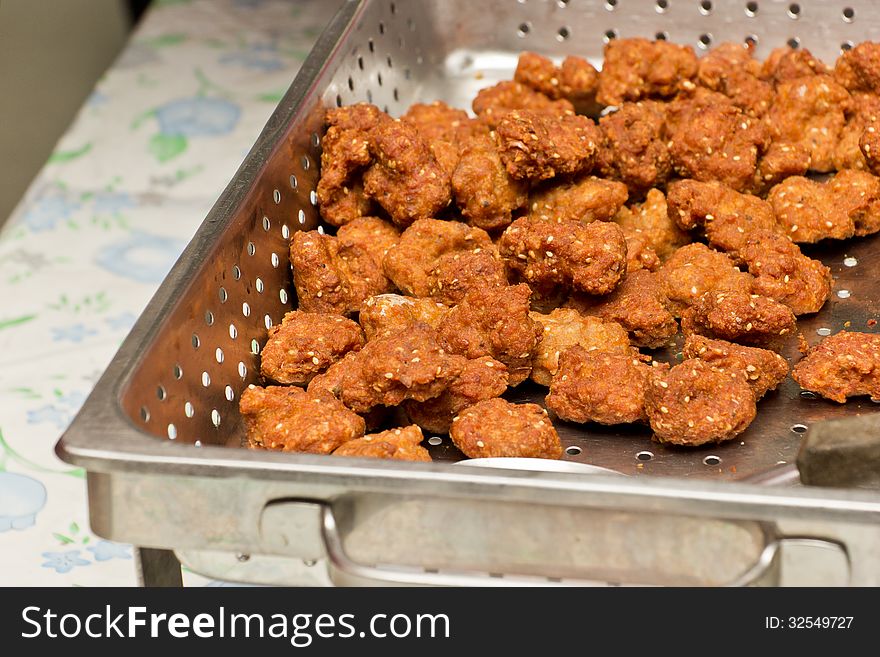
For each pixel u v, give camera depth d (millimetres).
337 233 679
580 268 620
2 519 671
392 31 775
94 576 634
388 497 471
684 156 696
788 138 727
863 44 718
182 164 951
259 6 1171
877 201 678
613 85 761
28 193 935
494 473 462
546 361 613
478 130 750
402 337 580
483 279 622
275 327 622
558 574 476
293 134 660
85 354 782
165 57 1094
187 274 558
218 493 477
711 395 577
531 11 814
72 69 1100
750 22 784
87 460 478
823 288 641
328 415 564
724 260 653
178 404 543
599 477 458
